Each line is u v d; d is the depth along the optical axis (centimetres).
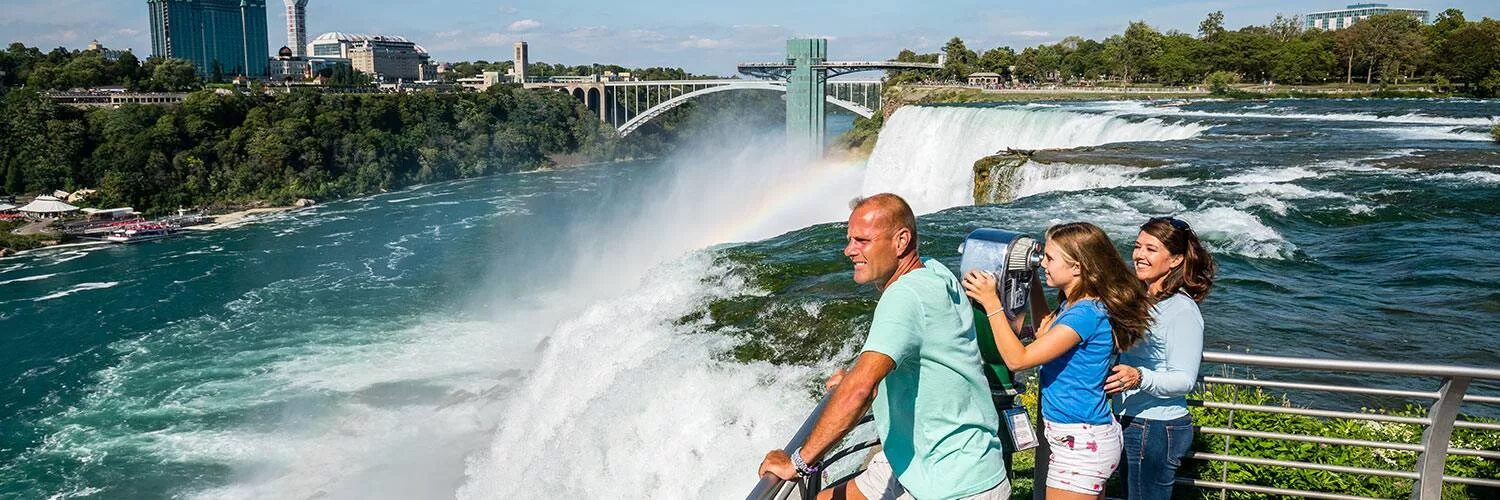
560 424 1437
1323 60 8219
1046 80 11081
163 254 5850
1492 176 2391
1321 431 738
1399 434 745
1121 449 429
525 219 7200
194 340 3638
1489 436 743
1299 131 3725
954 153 4503
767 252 1820
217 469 2353
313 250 5844
